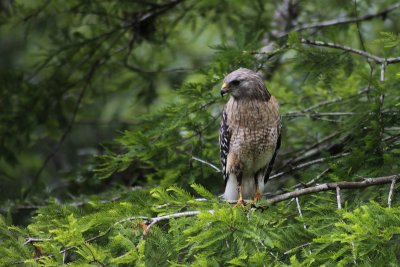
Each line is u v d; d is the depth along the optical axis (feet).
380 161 34.09
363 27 57.77
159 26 55.77
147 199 32.96
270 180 44.52
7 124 52.60
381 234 24.02
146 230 28.02
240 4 56.03
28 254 27.32
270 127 39.88
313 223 28.76
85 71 54.75
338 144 41.50
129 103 61.77
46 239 27.25
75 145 60.70
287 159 46.21
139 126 42.04
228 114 40.06
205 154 41.39
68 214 31.04
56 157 60.29
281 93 45.80
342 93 44.29
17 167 58.23
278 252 27.53
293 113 43.62
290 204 32.68
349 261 24.76
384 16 50.85
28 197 46.70
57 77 53.57
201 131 40.70
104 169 39.34
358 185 31.73
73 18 53.67
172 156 40.14
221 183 42.22
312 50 39.78
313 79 40.27
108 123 57.26
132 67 55.01
